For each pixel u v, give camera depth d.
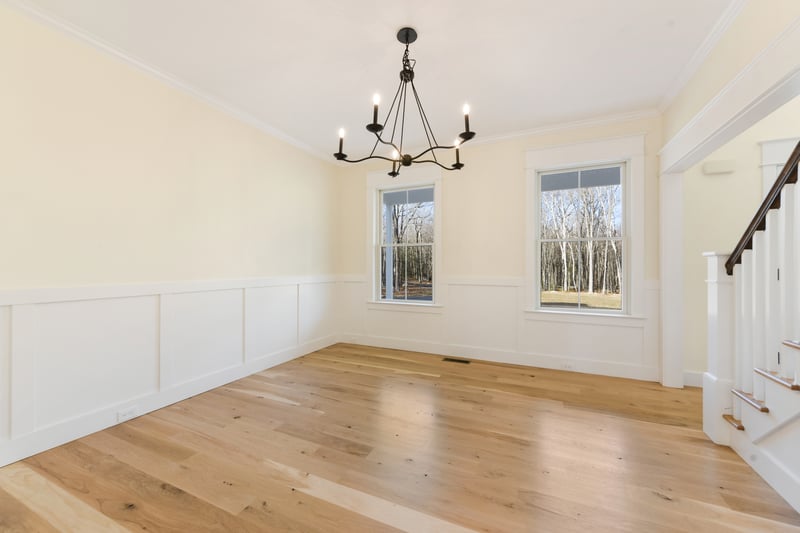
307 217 4.14
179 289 2.71
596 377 3.26
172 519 1.44
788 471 1.52
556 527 1.39
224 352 3.08
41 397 1.96
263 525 1.41
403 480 1.70
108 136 2.28
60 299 2.04
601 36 2.11
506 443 2.04
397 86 2.74
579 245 3.55
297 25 2.03
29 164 1.93
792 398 1.49
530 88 2.74
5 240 1.84
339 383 3.09
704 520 1.42
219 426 2.27
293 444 2.04
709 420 2.09
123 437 2.12
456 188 4.00
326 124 3.48
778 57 1.52
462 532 1.36
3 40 1.84
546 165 3.57
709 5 1.84
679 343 2.97
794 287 1.57
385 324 4.44
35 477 1.72
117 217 2.33
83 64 2.15
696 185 3.00
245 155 3.31
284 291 3.79
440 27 2.03
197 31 2.10
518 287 3.70
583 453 1.93
